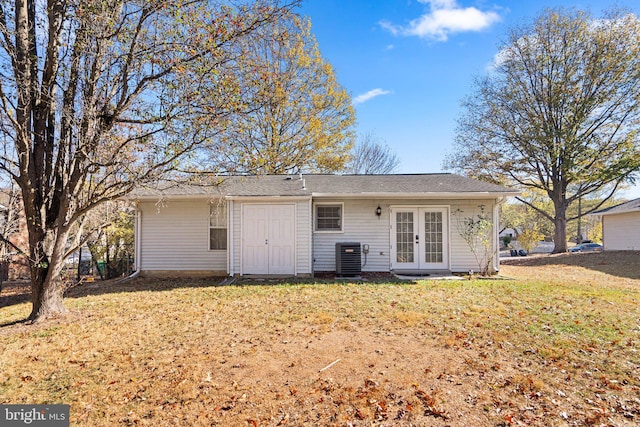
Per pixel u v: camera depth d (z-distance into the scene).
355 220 11.69
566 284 9.40
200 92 5.91
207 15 6.01
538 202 34.12
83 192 6.69
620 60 17.89
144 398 3.57
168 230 11.50
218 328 5.66
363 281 9.80
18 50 5.84
